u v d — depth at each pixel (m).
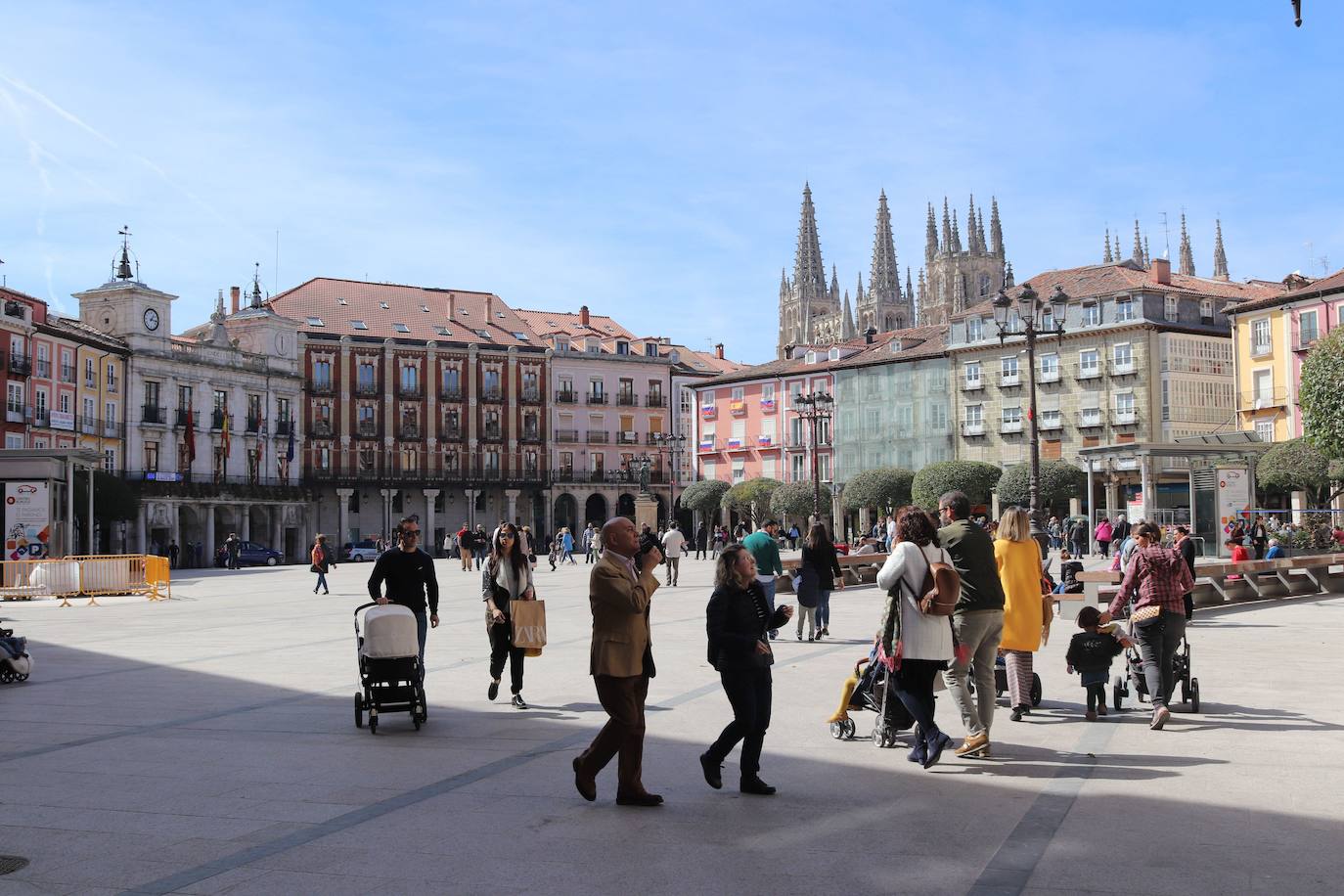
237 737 11.17
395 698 11.32
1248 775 8.97
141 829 7.81
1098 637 11.37
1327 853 6.92
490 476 93.50
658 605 28.02
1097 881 6.44
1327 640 18.38
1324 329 60.88
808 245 159.62
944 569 9.20
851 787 8.80
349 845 7.38
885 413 84.25
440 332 92.75
